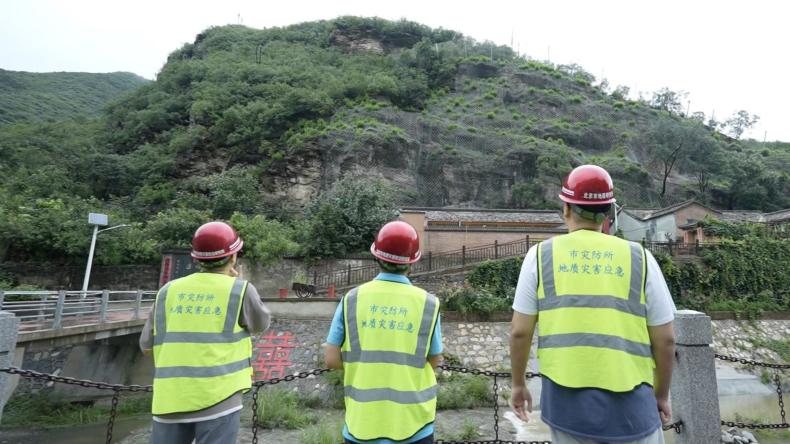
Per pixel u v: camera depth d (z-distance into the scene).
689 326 4.16
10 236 20.58
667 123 43.75
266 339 13.91
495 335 14.53
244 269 20.80
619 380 1.87
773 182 37.91
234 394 2.74
